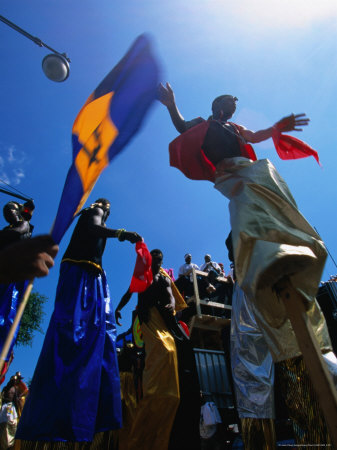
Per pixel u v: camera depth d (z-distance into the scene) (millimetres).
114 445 2924
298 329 1625
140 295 3666
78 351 2443
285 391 2553
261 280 1716
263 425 2566
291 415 2504
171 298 3740
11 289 3393
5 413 7434
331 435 1358
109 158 1140
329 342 2363
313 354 1530
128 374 4871
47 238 925
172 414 3018
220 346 6785
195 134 2545
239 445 4820
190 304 6953
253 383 2721
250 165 2260
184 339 3924
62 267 2814
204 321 6672
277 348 2217
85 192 1164
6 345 887
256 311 2303
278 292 1792
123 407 4387
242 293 3061
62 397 2223
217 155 2535
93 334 2594
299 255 1651
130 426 4188
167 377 3117
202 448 4762
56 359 2334
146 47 1239
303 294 1854
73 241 2939
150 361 3236
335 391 1429
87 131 1321
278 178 2176
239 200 2062
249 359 2824
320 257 1908
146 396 3053
